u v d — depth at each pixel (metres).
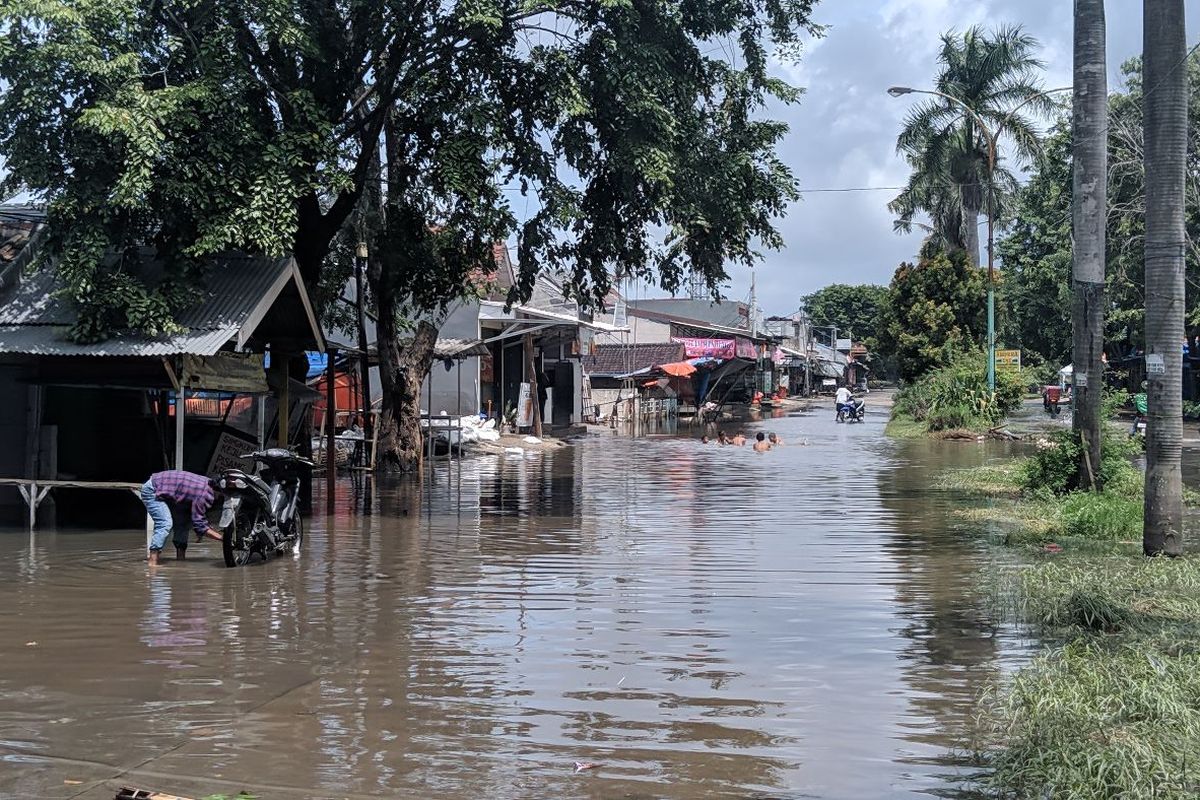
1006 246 53.31
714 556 11.38
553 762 5.12
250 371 14.84
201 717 5.80
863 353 117.06
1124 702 5.48
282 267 13.80
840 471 22.50
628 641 7.52
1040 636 7.64
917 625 8.01
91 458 15.84
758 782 4.86
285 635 7.72
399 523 14.37
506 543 12.44
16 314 13.21
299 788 4.77
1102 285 15.12
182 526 11.34
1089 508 12.70
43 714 5.86
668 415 52.09
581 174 15.91
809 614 8.41
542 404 36.12
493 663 6.93
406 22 14.05
